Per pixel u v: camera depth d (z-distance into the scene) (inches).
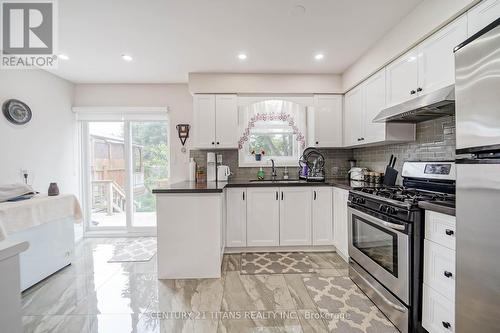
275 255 117.7
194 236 94.1
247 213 119.4
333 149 144.9
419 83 76.9
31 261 89.2
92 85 145.7
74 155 144.7
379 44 96.1
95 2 72.1
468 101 42.8
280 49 103.7
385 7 76.1
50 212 96.7
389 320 68.6
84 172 152.3
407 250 61.8
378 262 74.8
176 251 94.0
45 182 123.3
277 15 80.0
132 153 154.1
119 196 153.8
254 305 76.5
